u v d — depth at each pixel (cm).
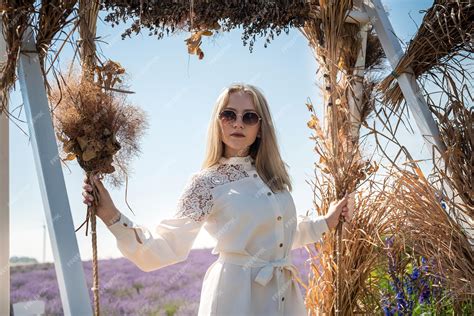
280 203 259
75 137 223
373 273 332
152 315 781
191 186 249
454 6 290
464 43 278
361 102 325
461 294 283
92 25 246
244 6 274
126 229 225
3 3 222
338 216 293
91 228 221
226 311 239
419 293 318
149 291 795
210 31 267
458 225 281
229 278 242
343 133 311
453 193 284
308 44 329
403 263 321
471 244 279
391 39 313
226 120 259
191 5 250
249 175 260
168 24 267
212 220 253
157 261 230
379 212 315
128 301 775
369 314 319
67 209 216
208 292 246
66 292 206
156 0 257
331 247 315
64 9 230
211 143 265
